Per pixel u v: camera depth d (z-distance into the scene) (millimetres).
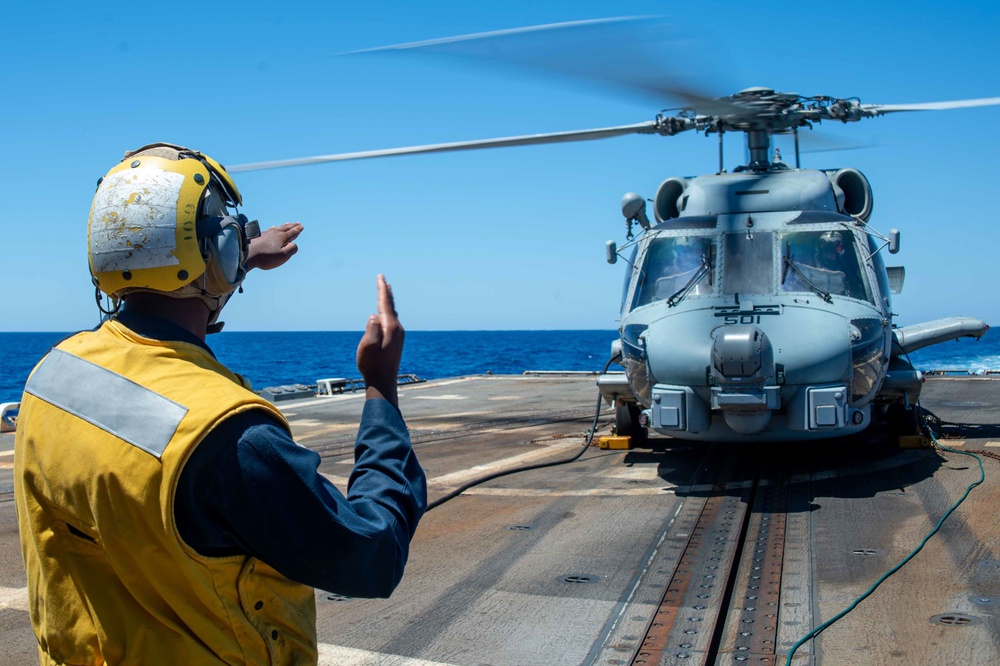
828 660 3756
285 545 1468
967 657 3725
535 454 9406
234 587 1514
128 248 1568
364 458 1685
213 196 1703
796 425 7227
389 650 3963
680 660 3777
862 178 8711
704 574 4969
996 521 5922
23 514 1621
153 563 1461
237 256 1698
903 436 8891
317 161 7402
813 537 5734
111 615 1521
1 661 3939
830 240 7988
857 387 7469
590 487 7527
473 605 4543
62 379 1566
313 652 1671
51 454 1528
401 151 8391
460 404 15133
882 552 5309
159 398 1467
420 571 5164
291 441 1514
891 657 3758
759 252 7984
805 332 7262
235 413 1449
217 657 1505
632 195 8680
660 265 8273
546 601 4574
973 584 4660
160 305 1632
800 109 8555
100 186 1657
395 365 1778
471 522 6355
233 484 1430
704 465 8359
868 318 7551
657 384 7672
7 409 11953
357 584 1544
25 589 4988
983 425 10461
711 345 7336
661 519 6289
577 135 8688
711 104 6895
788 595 4609
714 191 8531
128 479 1424
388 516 1604
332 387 17781
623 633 4105
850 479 7480
